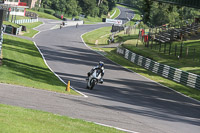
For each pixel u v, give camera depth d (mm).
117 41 197875
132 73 89375
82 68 84438
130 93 55844
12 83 43219
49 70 72250
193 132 31062
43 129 20641
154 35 157375
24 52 96625
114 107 38469
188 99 58500
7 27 150250
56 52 115562
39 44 133000
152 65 100500
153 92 61406
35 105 31250
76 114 30406
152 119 34531
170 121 35031
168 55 116688
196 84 75062
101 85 59938
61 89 47312
